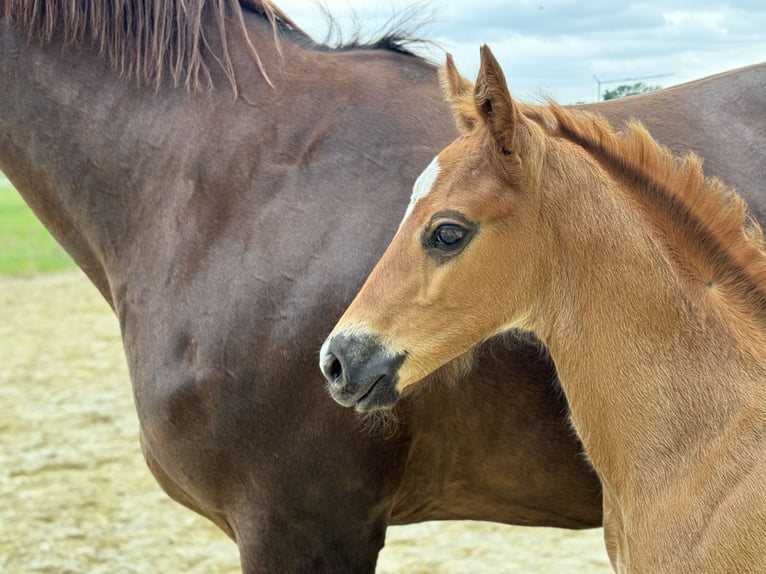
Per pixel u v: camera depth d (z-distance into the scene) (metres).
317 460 2.49
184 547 5.01
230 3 2.82
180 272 2.60
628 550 2.40
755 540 2.12
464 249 2.38
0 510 5.46
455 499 2.71
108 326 10.62
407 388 2.49
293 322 2.49
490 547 4.94
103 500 5.62
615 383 2.41
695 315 2.37
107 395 7.75
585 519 2.74
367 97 2.70
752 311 2.43
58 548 4.97
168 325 2.59
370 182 2.59
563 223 2.44
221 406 2.50
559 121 2.51
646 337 2.38
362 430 2.47
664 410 2.36
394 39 2.91
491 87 2.28
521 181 2.38
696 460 2.30
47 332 10.33
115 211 2.76
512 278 2.44
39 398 7.68
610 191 2.44
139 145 2.73
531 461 2.59
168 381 2.56
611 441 2.44
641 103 2.86
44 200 2.91
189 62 2.73
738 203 2.43
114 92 2.76
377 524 2.61
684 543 2.25
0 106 2.86
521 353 2.54
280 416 2.49
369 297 2.37
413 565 4.73
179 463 2.61
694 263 2.43
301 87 2.72
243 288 2.52
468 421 2.54
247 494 2.56
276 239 2.55
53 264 15.83
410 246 2.38
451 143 2.47
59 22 2.79
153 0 2.74
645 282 2.39
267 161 2.63
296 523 2.55
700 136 2.75
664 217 2.45
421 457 2.59
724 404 2.30
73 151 2.79
